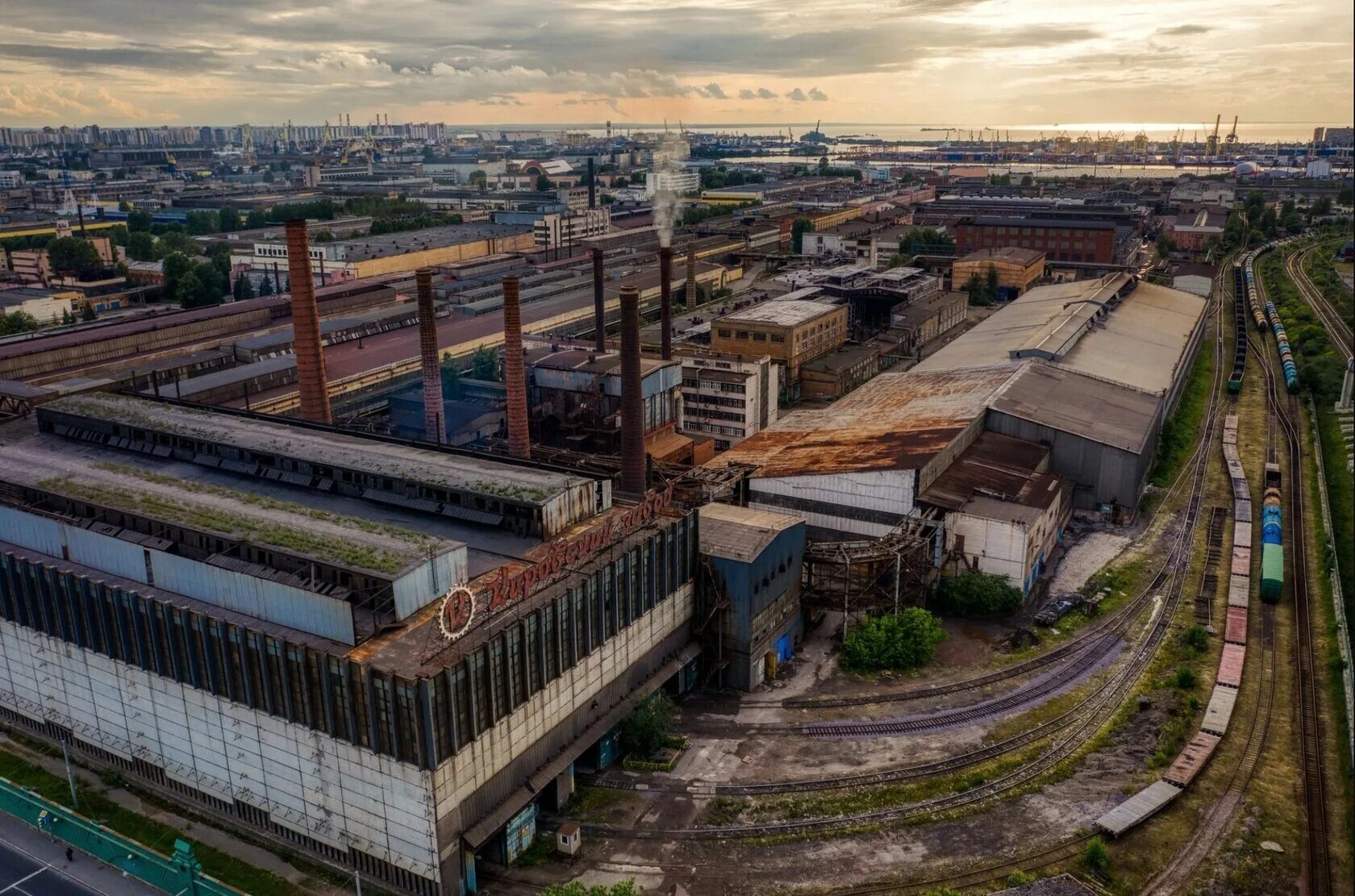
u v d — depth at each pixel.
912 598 100.12
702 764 76.06
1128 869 63.41
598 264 148.88
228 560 70.69
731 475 113.06
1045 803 70.62
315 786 63.94
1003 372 147.25
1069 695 85.38
